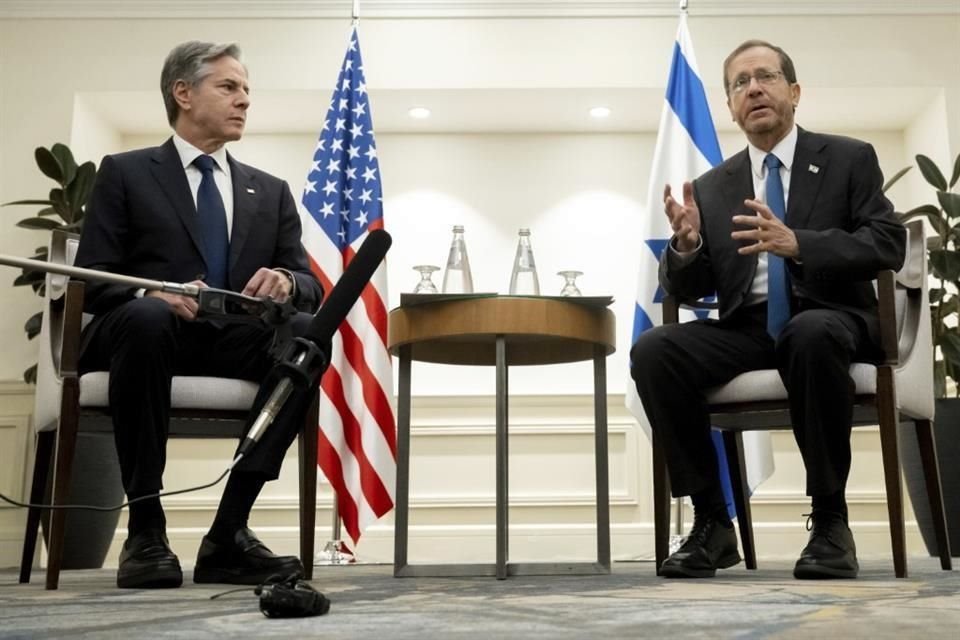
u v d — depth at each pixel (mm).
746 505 2469
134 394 1815
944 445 3270
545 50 4094
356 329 3312
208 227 2148
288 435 1849
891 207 2098
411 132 4457
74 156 4078
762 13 4102
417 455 4168
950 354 3359
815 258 1959
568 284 2684
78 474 3260
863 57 4082
